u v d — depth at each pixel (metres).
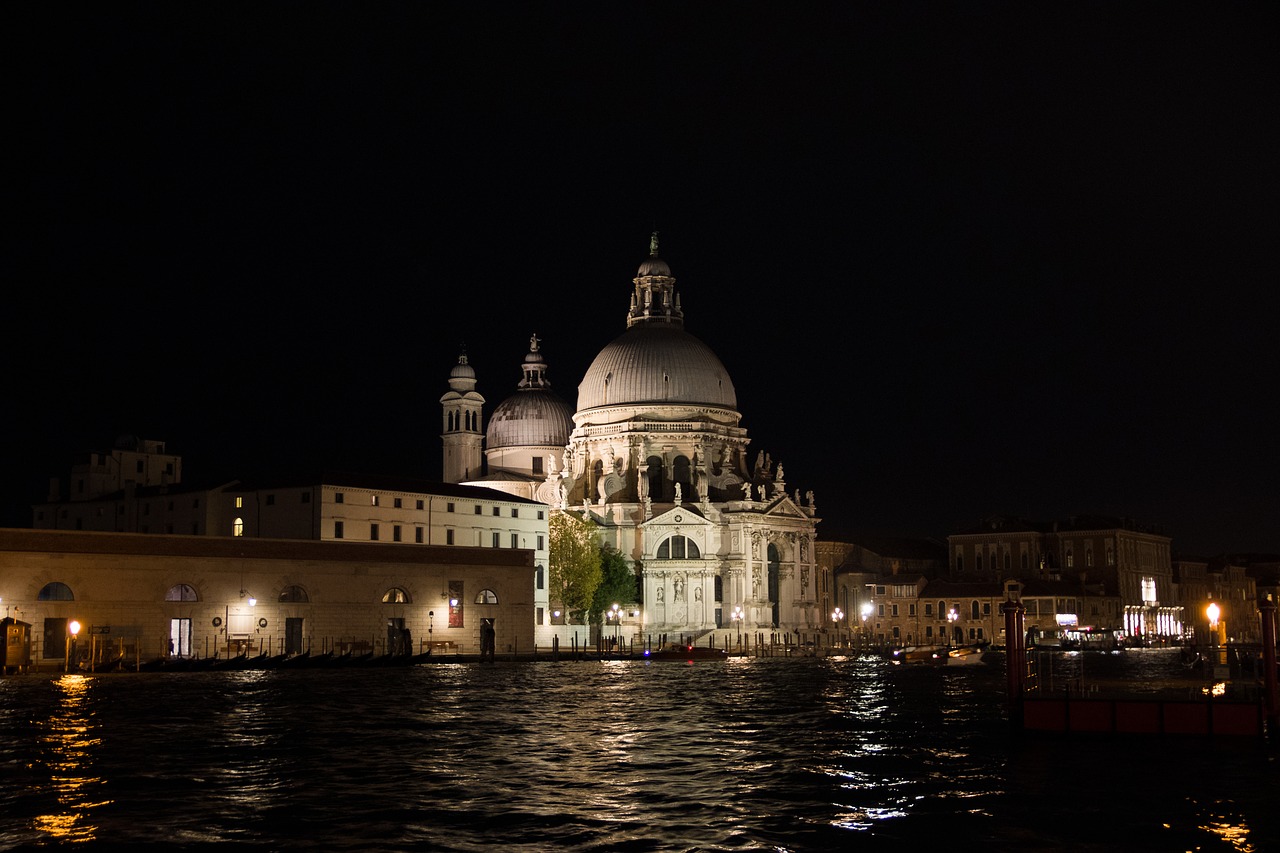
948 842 41.44
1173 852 40.50
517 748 61.31
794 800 47.78
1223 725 60.72
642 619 198.62
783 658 172.38
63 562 117.75
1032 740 63.03
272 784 50.31
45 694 88.31
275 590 131.75
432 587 145.38
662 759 58.12
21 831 41.84
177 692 91.06
